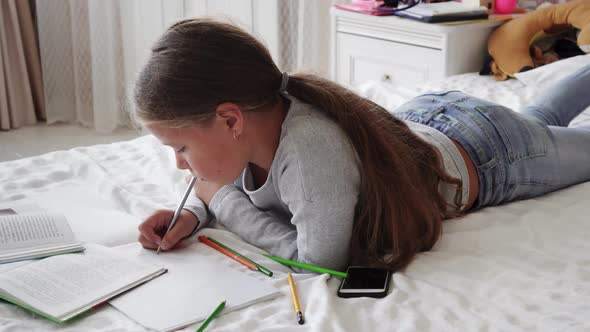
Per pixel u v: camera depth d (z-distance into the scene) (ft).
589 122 5.93
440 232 4.00
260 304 3.39
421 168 4.13
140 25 10.76
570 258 3.78
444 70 8.60
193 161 3.69
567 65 7.25
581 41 7.87
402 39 9.03
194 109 3.50
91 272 3.58
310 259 3.80
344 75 10.04
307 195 3.67
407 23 8.81
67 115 11.30
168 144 3.67
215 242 4.10
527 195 4.77
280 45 11.77
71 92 11.20
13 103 10.81
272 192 4.14
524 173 4.63
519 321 3.14
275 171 3.90
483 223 4.30
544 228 4.19
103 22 10.53
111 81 10.78
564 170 4.85
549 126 5.02
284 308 3.35
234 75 3.60
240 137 3.77
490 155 4.50
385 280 3.59
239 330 3.11
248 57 3.68
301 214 3.73
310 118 3.81
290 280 3.58
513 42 8.21
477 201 4.53
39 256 3.80
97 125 10.86
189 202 4.43
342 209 3.71
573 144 4.95
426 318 3.21
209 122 3.59
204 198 4.52
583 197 4.72
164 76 3.49
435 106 4.84
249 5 11.11
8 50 10.68
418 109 4.91
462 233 4.13
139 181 5.11
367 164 3.78
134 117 3.69
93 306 3.28
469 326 3.10
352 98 4.00
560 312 3.19
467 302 3.35
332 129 3.79
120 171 5.29
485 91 7.37
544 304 3.29
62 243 3.92
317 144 3.70
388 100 7.02
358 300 3.40
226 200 4.38
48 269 3.58
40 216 4.19
